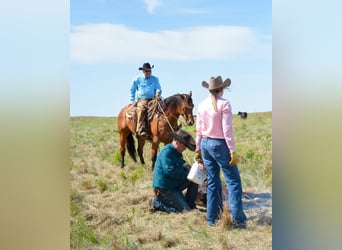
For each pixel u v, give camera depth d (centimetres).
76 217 605
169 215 582
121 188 606
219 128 542
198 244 562
